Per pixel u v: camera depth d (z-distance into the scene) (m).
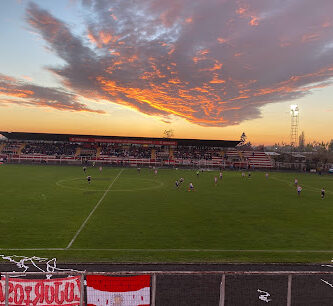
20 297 7.73
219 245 18.34
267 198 35.81
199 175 61.81
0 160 79.69
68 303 7.84
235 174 66.06
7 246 17.19
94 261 15.03
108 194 35.97
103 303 7.85
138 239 19.17
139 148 99.56
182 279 12.76
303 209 29.75
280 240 19.64
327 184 51.72
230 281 12.72
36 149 91.75
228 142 92.12
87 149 95.12
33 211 26.14
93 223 22.75
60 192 36.34
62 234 19.80
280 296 11.53
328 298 11.47
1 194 33.84
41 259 15.19
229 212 27.70
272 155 98.50
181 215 26.06
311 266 15.12
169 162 86.12
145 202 31.58
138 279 7.88
